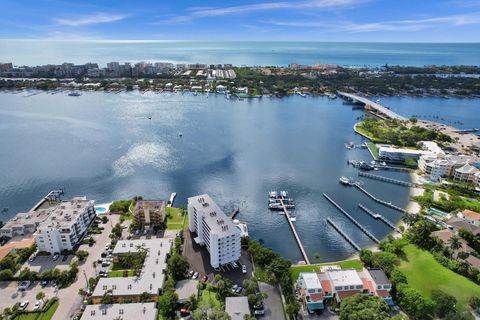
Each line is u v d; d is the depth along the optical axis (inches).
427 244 7716.5
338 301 6023.6
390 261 6825.8
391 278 6368.1
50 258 7244.1
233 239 6983.3
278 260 6732.3
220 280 6215.6
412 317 5846.5
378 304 5546.3
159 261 6875.0
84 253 7249.0
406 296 5900.6
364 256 7337.6
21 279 6535.4
